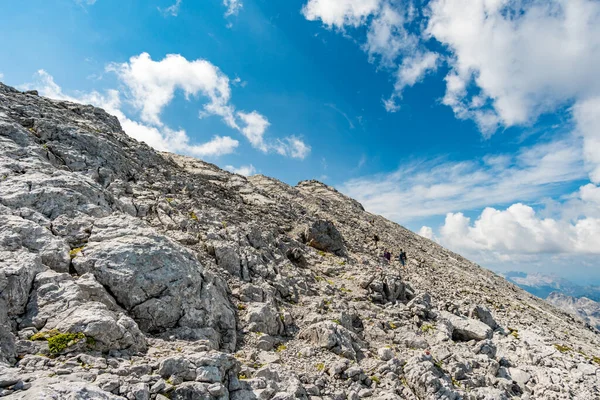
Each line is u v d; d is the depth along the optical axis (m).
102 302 12.44
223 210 30.55
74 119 31.77
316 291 23.50
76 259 13.70
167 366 10.18
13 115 24.70
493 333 26.38
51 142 23.83
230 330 15.25
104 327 10.76
